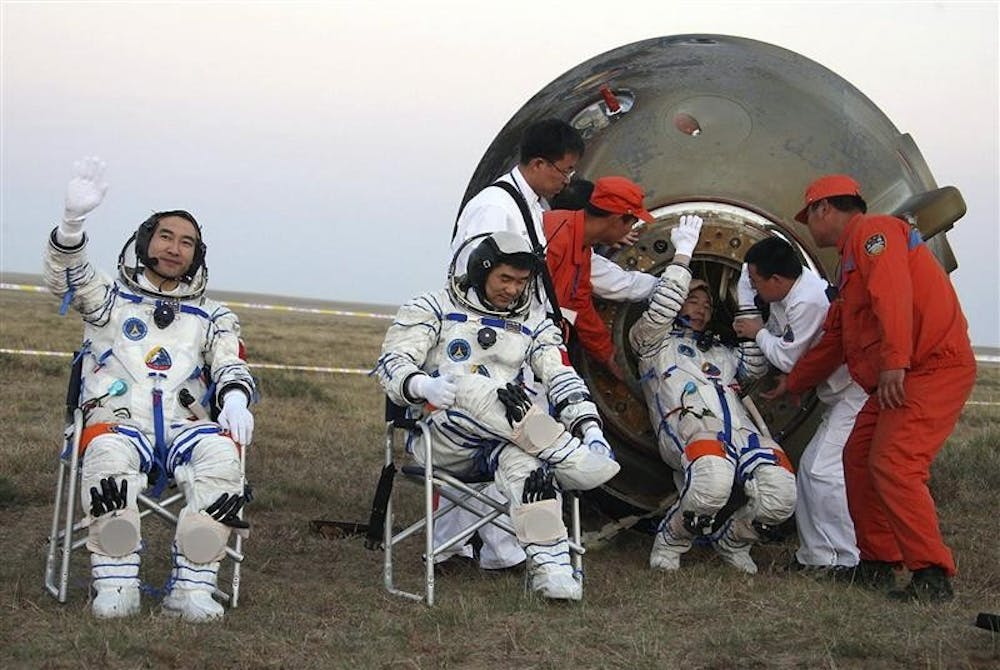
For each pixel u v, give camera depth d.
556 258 6.29
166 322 5.40
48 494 7.82
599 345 6.61
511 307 5.73
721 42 7.86
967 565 6.79
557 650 4.76
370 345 34.34
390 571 5.74
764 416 6.83
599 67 7.81
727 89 7.10
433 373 5.73
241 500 5.13
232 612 5.25
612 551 7.01
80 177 5.17
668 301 6.32
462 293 5.69
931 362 5.92
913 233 6.08
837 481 6.53
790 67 7.55
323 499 8.27
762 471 6.34
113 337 5.37
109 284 5.41
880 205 7.04
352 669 4.48
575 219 6.33
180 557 5.10
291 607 5.41
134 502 5.04
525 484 5.42
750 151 6.82
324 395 15.09
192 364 5.43
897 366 5.73
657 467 6.92
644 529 7.19
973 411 19.12
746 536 6.46
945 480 9.84
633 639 4.89
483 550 6.31
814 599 5.68
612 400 6.82
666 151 6.82
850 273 6.10
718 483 6.18
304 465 9.59
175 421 5.32
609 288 6.49
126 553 4.99
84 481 5.05
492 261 5.58
